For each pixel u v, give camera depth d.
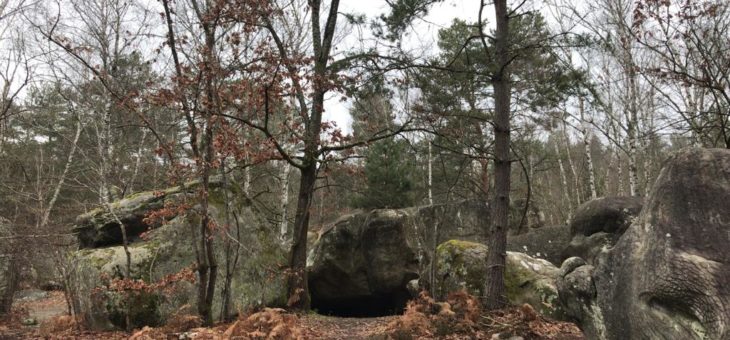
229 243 9.98
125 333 9.73
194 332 8.47
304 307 12.86
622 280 4.69
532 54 10.50
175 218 11.30
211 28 9.45
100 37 13.66
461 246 11.71
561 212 32.59
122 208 11.64
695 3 10.61
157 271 10.55
